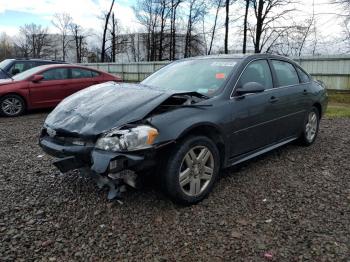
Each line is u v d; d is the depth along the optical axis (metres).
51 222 3.29
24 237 3.04
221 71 4.43
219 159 3.92
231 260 2.74
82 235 3.08
